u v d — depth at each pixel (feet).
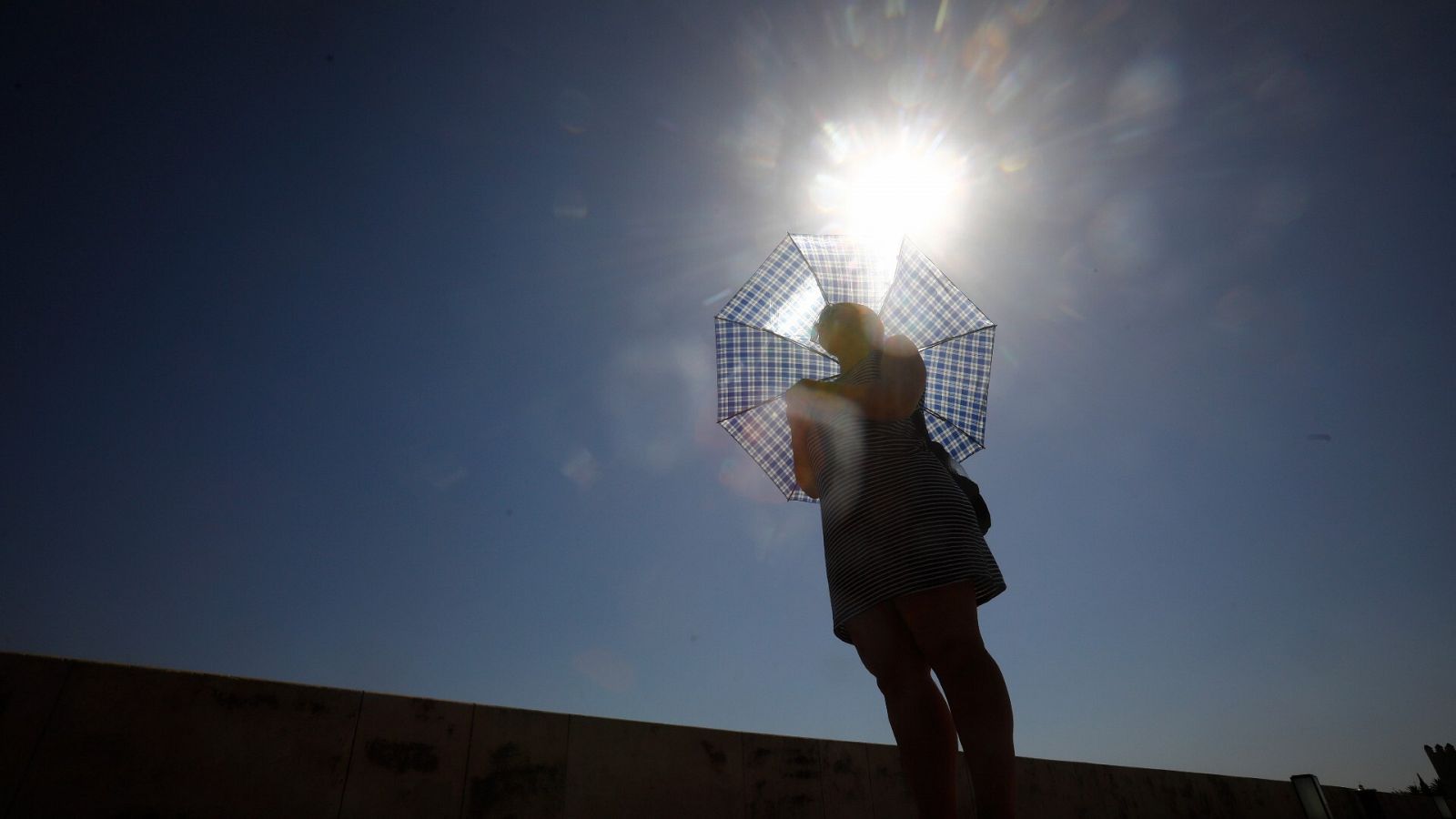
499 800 8.80
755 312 8.98
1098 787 16.30
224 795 7.17
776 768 11.48
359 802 7.88
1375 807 23.15
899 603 5.44
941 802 5.10
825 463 6.18
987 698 4.91
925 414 8.53
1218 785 19.04
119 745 6.81
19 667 6.56
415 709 8.68
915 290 8.92
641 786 10.04
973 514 5.85
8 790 6.15
